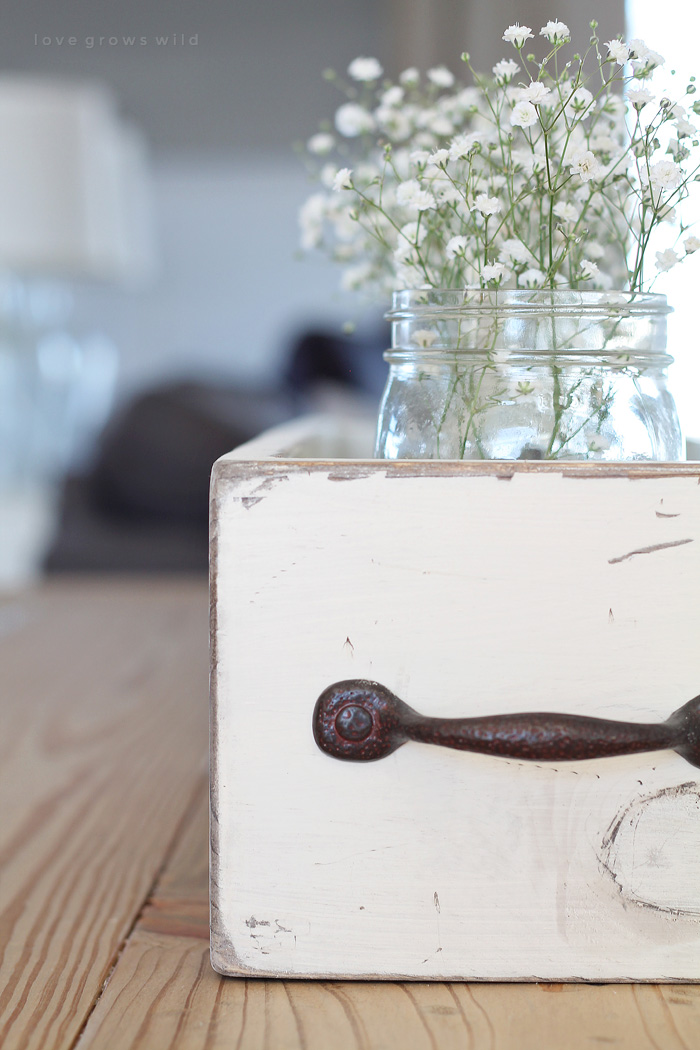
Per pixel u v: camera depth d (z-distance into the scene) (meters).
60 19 3.85
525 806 0.47
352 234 0.60
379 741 0.46
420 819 0.47
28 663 0.92
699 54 1.43
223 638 0.46
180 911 0.51
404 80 0.59
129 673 0.89
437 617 0.46
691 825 0.46
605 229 0.60
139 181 3.96
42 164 3.06
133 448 1.73
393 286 0.60
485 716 0.46
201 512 1.73
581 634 0.46
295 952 0.47
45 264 3.20
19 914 0.51
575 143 0.52
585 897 0.47
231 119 4.23
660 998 0.46
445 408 0.50
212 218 4.58
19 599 1.26
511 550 0.46
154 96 4.15
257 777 0.47
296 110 4.17
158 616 1.14
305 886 0.47
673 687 0.46
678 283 0.90
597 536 0.46
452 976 0.47
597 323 0.49
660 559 0.46
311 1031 0.44
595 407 0.49
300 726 0.47
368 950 0.47
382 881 0.47
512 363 0.49
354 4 3.82
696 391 1.26
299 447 0.53
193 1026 0.44
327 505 0.46
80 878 0.54
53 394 3.68
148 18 3.89
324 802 0.47
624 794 0.46
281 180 4.53
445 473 0.46
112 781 0.65
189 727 0.73
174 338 4.68
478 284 0.52
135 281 4.39
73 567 1.69
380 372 2.24
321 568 0.46
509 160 0.52
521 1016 0.45
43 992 0.46
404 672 0.46
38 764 0.67
